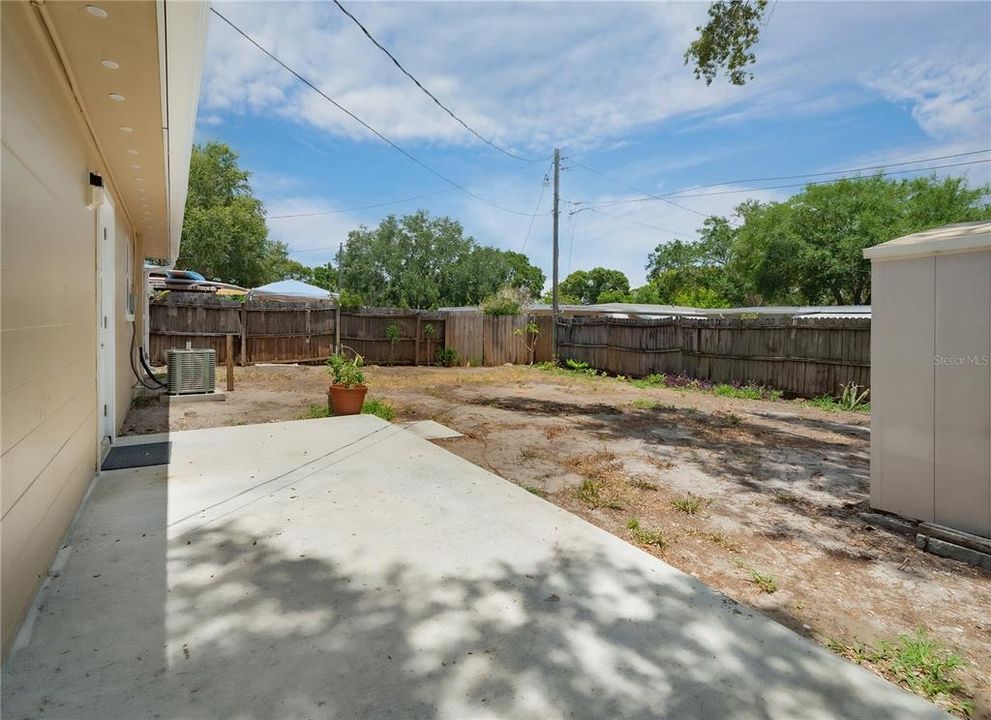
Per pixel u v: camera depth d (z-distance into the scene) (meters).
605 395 9.47
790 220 20.36
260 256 27.20
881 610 2.38
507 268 38.34
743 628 1.98
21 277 1.78
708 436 6.12
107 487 3.35
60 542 2.44
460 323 14.63
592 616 2.02
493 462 4.71
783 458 5.17
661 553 2.91
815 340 9.29
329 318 13.20
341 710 1.46
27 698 1.46
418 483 3.60
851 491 4.13
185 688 1.53
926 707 1.59
